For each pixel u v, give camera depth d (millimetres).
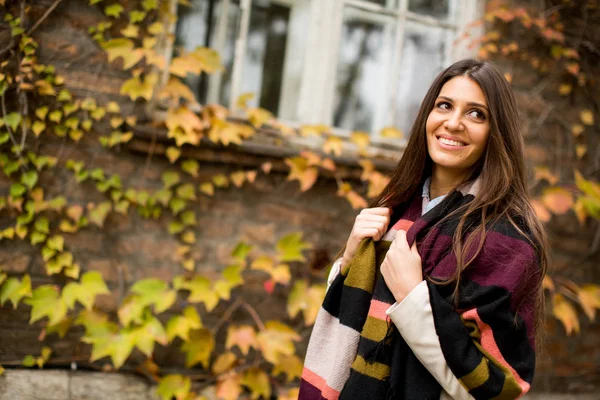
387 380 1226
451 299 1200
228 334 2562
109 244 2510
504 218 1267
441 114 1354
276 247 2699
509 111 1337
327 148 2768
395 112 3057
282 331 2615
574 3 3137
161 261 2566
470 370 1111
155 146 2537
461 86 1338
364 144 2861
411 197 1496
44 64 2422
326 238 2797
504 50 3020
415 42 3100
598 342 3102
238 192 2691
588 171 3150
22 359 2373
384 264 1285
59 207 2416
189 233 2596
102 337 2398
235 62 2844
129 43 2498
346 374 1312
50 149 2432
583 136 3154
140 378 2465
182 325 2486
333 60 2961
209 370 2594
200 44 2803
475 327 1162
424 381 1198
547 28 3047
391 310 1195
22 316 2393
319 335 1445
